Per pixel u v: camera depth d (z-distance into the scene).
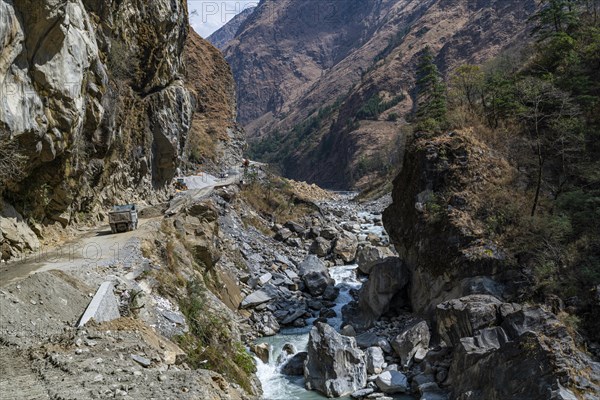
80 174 24.00
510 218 23.23
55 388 10.38
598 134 26.14
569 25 36.59
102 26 26.64
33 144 18.42
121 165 31.12
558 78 29.61
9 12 16.33
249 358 20.23
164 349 14.67
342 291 31.80
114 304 15.56
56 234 22.28
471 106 32.22
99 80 24.28
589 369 14.80
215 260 26.53
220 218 38.38
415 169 27.06
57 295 14.70
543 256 21.16
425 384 18.20
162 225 24.70
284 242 42.19
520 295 20.28
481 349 17.38
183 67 45.34
